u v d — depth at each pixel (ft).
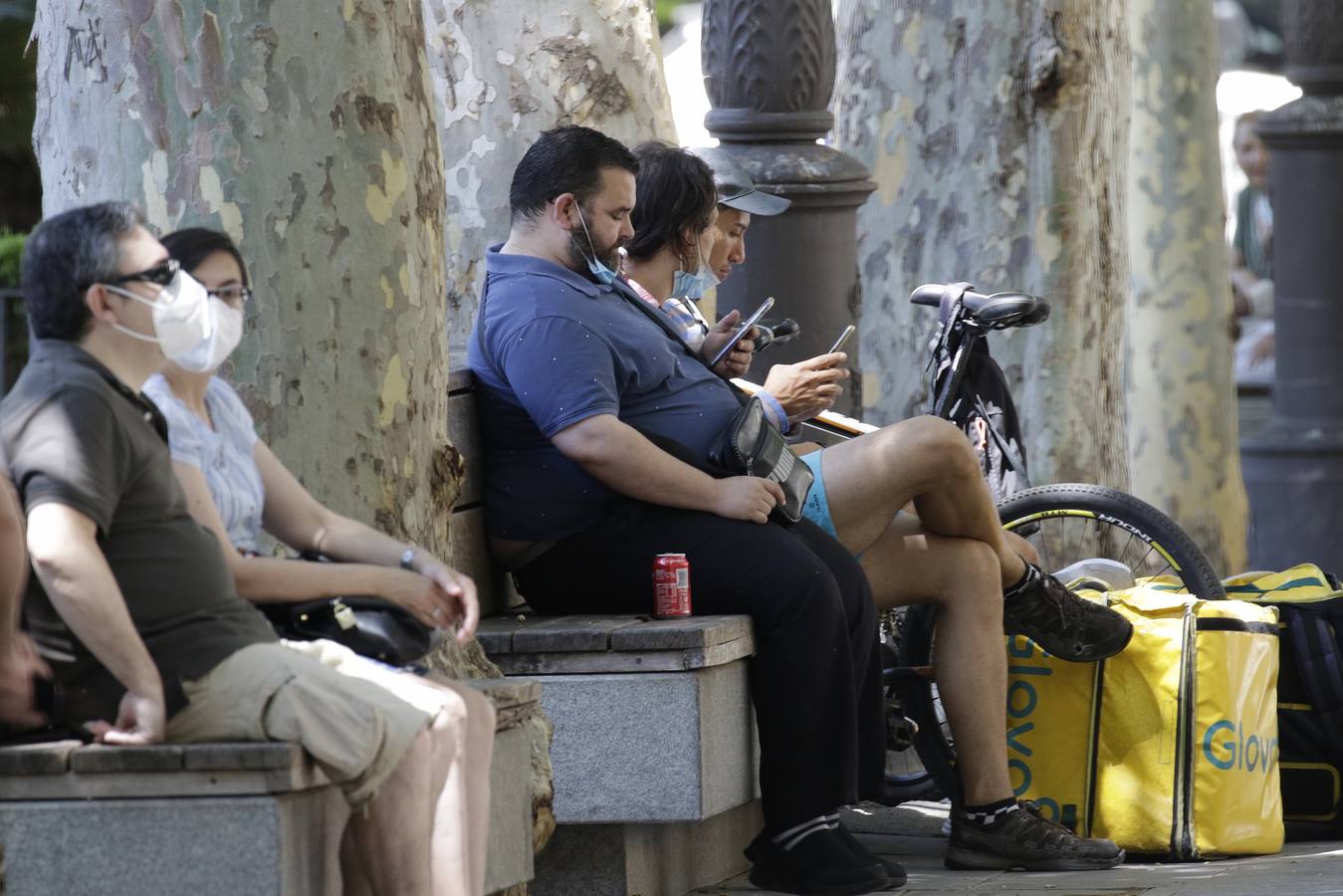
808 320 77.87
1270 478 127.54
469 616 40.60
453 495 49.70
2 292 110.01
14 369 109.91
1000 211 98.27
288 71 45.37
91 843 36.04
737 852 58.08
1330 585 65.05
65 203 46.34
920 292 70.85
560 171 54.75
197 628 36.63
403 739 36.58
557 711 49.85
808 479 55.16
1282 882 53.36
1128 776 58.23
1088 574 64.18
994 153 98.22
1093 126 98.78
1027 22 97.45
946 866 57.00
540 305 53.83
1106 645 57.98
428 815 37.22
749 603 51.90
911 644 61.36
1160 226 129.59
